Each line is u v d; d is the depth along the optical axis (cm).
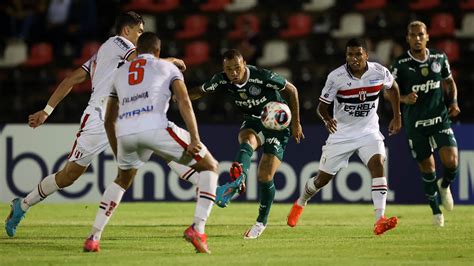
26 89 6219
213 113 5756
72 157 3091
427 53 3697
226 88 3241
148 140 2506
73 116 5975
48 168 4850
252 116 3278
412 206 4719
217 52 6544
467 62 6138
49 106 3038
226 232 3397
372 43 6297
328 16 6594
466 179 4766
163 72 2553
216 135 4850
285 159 4819
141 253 2691
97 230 2695
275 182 4828
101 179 4806
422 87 3700
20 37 6781
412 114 3719
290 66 6297
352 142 3275
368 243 3016
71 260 2525
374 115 3300
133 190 4844
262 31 6650
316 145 4803
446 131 3706
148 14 6919
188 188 4838
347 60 3219
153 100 2523
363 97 3244
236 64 3133
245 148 3162
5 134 4853
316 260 2548
